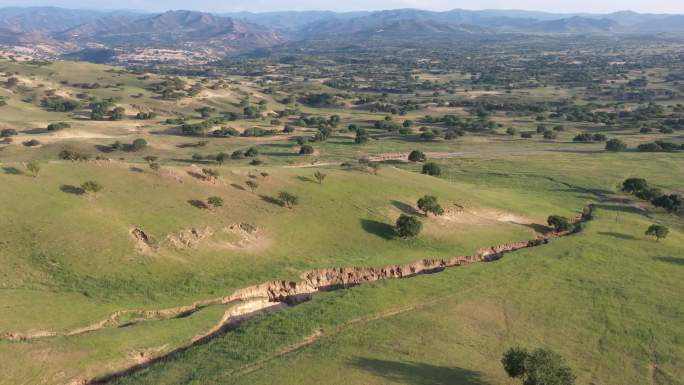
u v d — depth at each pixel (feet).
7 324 131.95
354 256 211.20
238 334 146.10
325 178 274.16
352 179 281.74
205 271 180.34
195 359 131.03
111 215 193.98
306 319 155.84
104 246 176.96
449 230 248.73
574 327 157.99
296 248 209.15
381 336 146.10
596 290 186.60
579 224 279.90
